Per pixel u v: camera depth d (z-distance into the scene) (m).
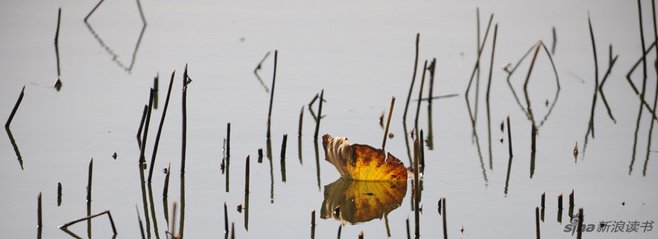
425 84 19.36
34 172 13.53
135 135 15.45
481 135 16.08
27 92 17.91
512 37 22.80
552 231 11.46
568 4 25.64
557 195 12.80
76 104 17.23
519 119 17.16
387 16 24.92
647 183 13.28
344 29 23.62
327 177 13.69
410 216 12.06
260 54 21.30
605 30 23.09
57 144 14.86
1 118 16.17
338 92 18.50
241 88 18.66
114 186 12.99
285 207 12.38
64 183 13.06
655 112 17.45
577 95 18.77
